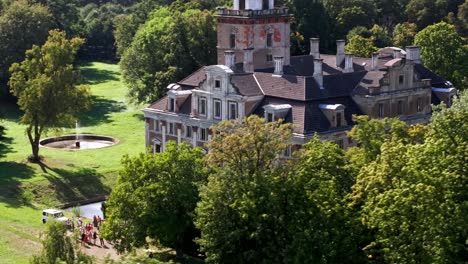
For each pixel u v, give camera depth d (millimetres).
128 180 104500
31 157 156875
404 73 136750
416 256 76062
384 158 81688
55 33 158125
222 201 93000
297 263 83875
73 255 79375
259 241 89062
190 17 198500
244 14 152250
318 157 91625
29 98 153625
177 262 103875
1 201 133625
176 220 102438
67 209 137750
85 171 151625
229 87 133750
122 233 103062
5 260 102438
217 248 93000
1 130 176375
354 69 150750
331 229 85250
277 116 126438
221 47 157125
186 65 195500
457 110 84562
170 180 102438
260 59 154750
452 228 74750
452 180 76688
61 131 172500
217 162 97688
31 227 118812
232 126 97562
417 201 76062
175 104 145250
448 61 178250
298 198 88875
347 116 129625
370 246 80062
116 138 179000
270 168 96125
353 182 90250
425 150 80125
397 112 136250
